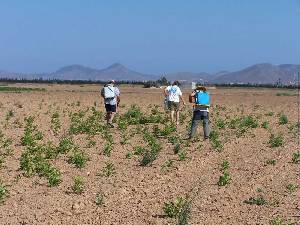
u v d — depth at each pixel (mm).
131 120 25703
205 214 9922
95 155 16250
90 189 11836
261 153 17031
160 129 22203
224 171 13867
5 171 13617
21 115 28656
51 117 27906
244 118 27297
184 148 17891
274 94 78000
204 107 19984
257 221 9469
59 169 13922
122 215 9859
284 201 10953
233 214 9945
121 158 15891
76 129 21547
